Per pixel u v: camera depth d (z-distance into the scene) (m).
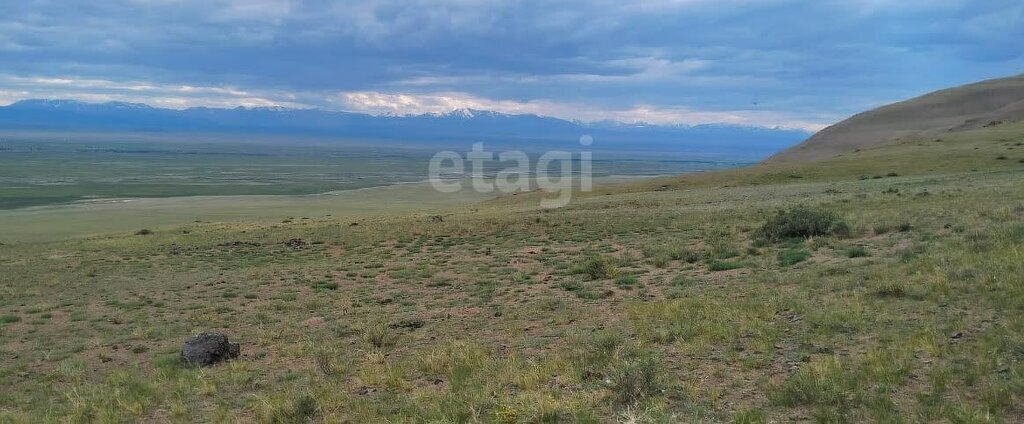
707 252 19.56
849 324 9.37
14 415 8.74
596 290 15.39
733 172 74.12
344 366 9.94
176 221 75.38
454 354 9.98
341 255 28.80
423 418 7.17
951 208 23.64
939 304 9.95
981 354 7.47
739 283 14.19
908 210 24.84
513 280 18.53
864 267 14.01
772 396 6.85
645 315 11.58
